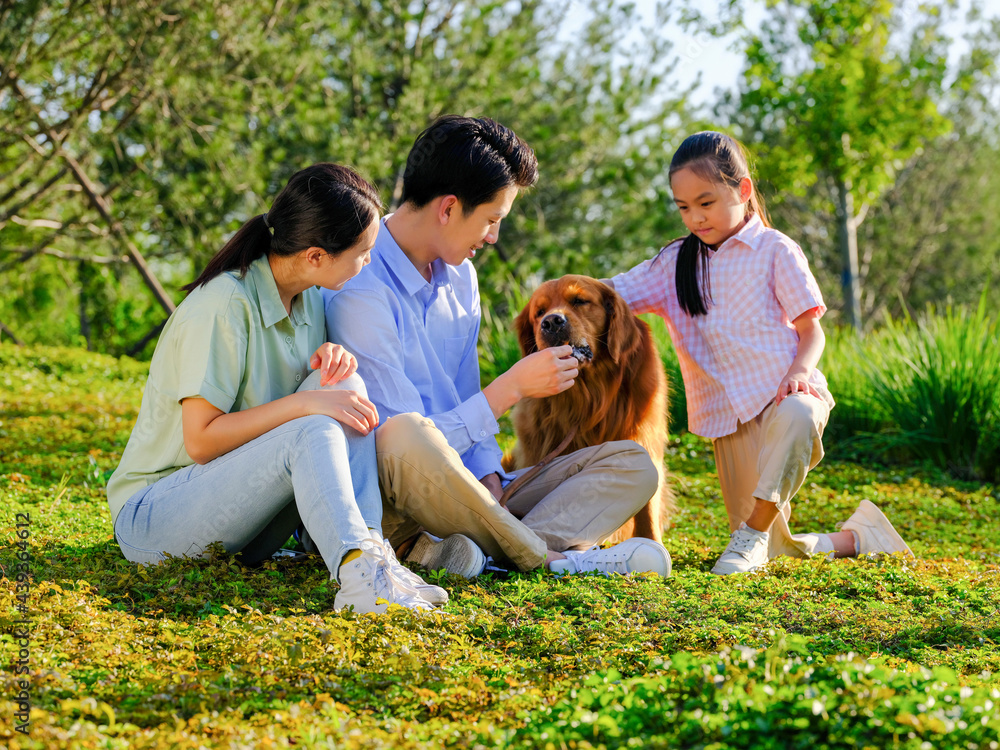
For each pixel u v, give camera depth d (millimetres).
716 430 3809
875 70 16359
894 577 3215
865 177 16453
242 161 12797
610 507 3301
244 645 2080
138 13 11109
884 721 1531
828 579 3145
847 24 15586
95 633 2152
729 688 1661
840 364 8453
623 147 16828
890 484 6387
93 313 22297
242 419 2719
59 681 1819
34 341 23219
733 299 3682
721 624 2553
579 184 16609
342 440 2633
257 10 12320
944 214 26531
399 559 3186
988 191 26359
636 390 3990
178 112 12430
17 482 4730
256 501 2699
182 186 12969
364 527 2514
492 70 14758
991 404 6984
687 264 3809
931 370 7227
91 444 6398
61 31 10641
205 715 1673
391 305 3223
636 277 4125
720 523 4891
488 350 9375
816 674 1771
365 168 13141
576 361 3256
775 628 2490
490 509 2916
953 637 2561
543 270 15938
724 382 3705
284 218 2752
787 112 17219
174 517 2791
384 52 15438
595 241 16797
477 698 1871
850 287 17562
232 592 2613
